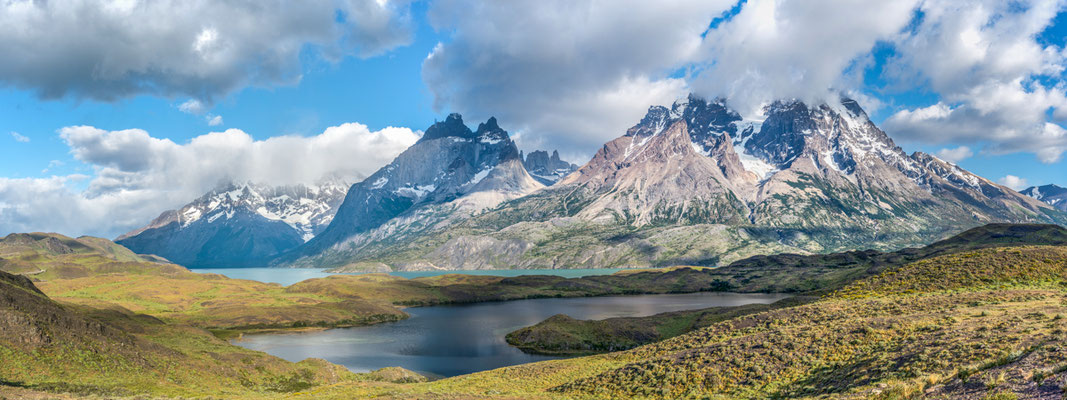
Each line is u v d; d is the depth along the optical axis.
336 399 70.25
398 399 64.94
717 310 177.50
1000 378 35.53
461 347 168.62
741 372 58.75
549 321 180.62
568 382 74.50
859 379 47.69
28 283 125.81
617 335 163.75
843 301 94.00
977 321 58.50
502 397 63.06
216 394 87.19
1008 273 94.38
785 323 82.19
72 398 66.75
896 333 59.69
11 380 77.81
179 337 130.12
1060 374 32.38
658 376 63.91
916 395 38.16
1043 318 54.38
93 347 94.56
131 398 71.56
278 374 109.88
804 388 50.53
